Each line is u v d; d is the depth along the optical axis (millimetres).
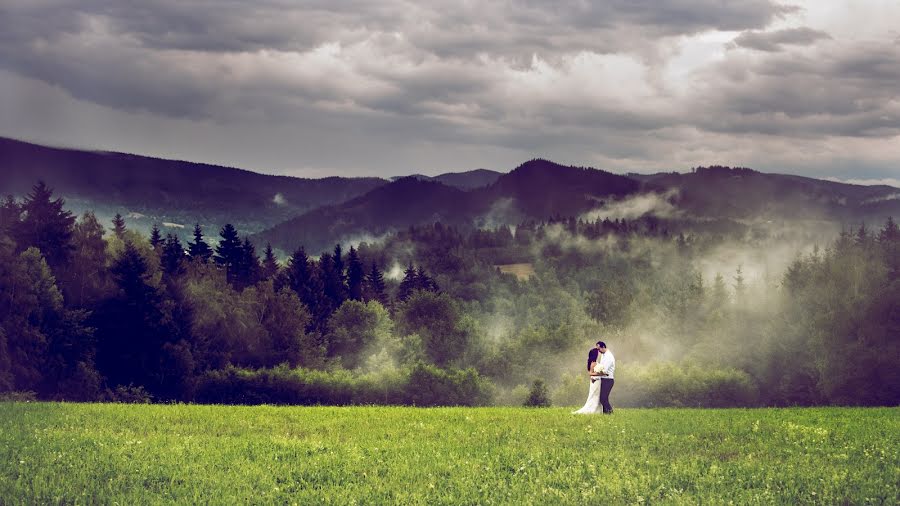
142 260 73312
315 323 123375
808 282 92688
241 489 11273
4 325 59406
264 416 20125
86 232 90312
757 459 14094
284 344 89375
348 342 109062
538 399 75438
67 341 63625
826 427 18578
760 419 20125
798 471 12680
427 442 15617
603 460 13695
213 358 78062
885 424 19484
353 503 10438
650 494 11094
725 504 10555
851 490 11375
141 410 20938
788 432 17203
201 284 89625
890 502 10727
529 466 13117
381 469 12758
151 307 69750
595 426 18078
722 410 24391
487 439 16203
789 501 10734
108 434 16000
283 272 144500
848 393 65562
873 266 76062
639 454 14531
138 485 11297
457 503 10641
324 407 24297
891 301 64625
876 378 64062
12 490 10648
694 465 13195
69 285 76438
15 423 17062
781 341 84625
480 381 74250
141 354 68812
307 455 13961
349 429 17781
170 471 12188
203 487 11258
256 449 14320
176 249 108125
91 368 64562
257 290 100500
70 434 15625
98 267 81250
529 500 10719
